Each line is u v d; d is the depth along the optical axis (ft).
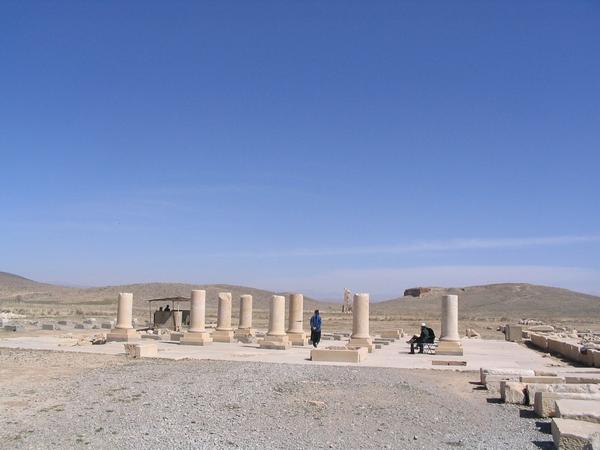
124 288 406.00
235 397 50.44
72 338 111.04
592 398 45.01
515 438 39.60
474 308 387.55
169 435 39.60
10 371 65.87
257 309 367.66
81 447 37.32
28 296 395.14
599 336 134.51
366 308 101.50
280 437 39.34
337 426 42.16
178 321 143.02
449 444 38.11
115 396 51.06
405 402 49.67
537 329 157.28
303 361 80.79
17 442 38.50
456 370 72.64
